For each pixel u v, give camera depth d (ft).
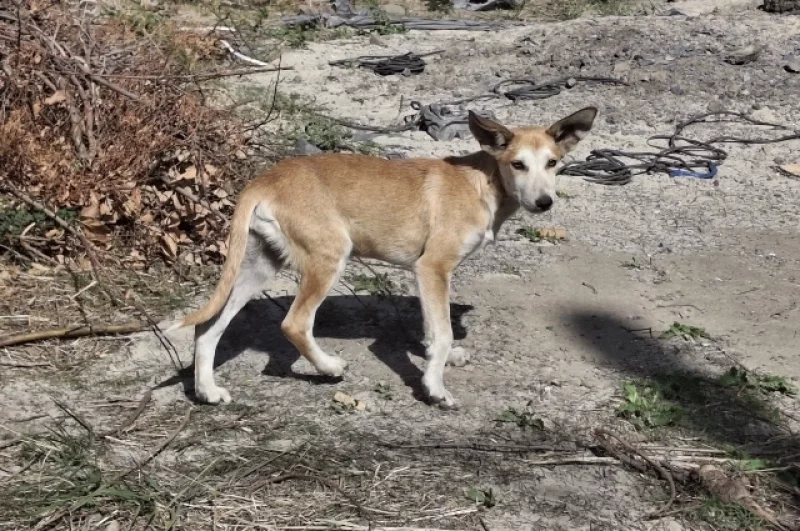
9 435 21.52
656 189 40.01
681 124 47.24
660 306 29.71
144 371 24.59
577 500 20.26
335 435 22.16
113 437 21.62
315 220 23.06
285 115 45.78
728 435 23.00
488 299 29.68
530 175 23.93
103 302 27.48
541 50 58.34
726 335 27.96
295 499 19.85
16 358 24.61
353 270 31.30
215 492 19.89
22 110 30.22
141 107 30.81
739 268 32.48
